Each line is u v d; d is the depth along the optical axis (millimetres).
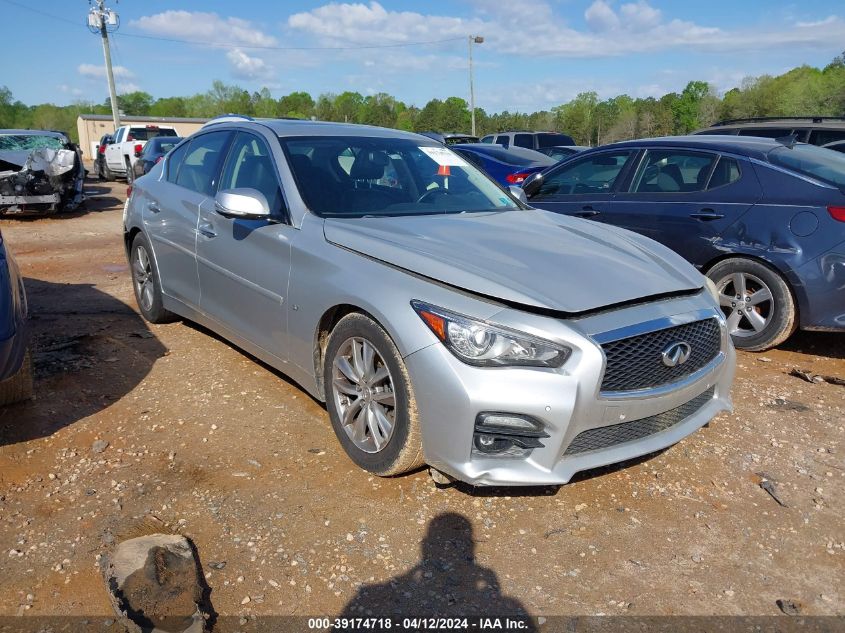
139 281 5781
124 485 3318
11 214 12906
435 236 3508
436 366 2912
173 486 3318
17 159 13172
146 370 4719
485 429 2893
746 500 3359
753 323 5316
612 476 3527
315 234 3668
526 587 2727
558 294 2979
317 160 4148
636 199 5992
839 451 3844
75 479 3363
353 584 2707
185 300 4980
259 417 4039
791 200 5086
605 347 2914
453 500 3252
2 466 3459
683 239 5613
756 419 4219
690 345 3219
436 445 2982
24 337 3561
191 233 4711
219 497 3234
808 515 3246
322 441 3771
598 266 3311
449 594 2674
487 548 2943
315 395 3764
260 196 3805
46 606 2543
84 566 2758
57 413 4043
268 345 4059
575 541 3010
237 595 2625
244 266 4137
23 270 8031
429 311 2969
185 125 61438
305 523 3059
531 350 2838
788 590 2756
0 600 2570
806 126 9750
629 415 3002
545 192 6844
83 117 56688
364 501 3225
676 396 3150
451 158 4809
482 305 2922
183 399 4266
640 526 3129
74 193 13609
